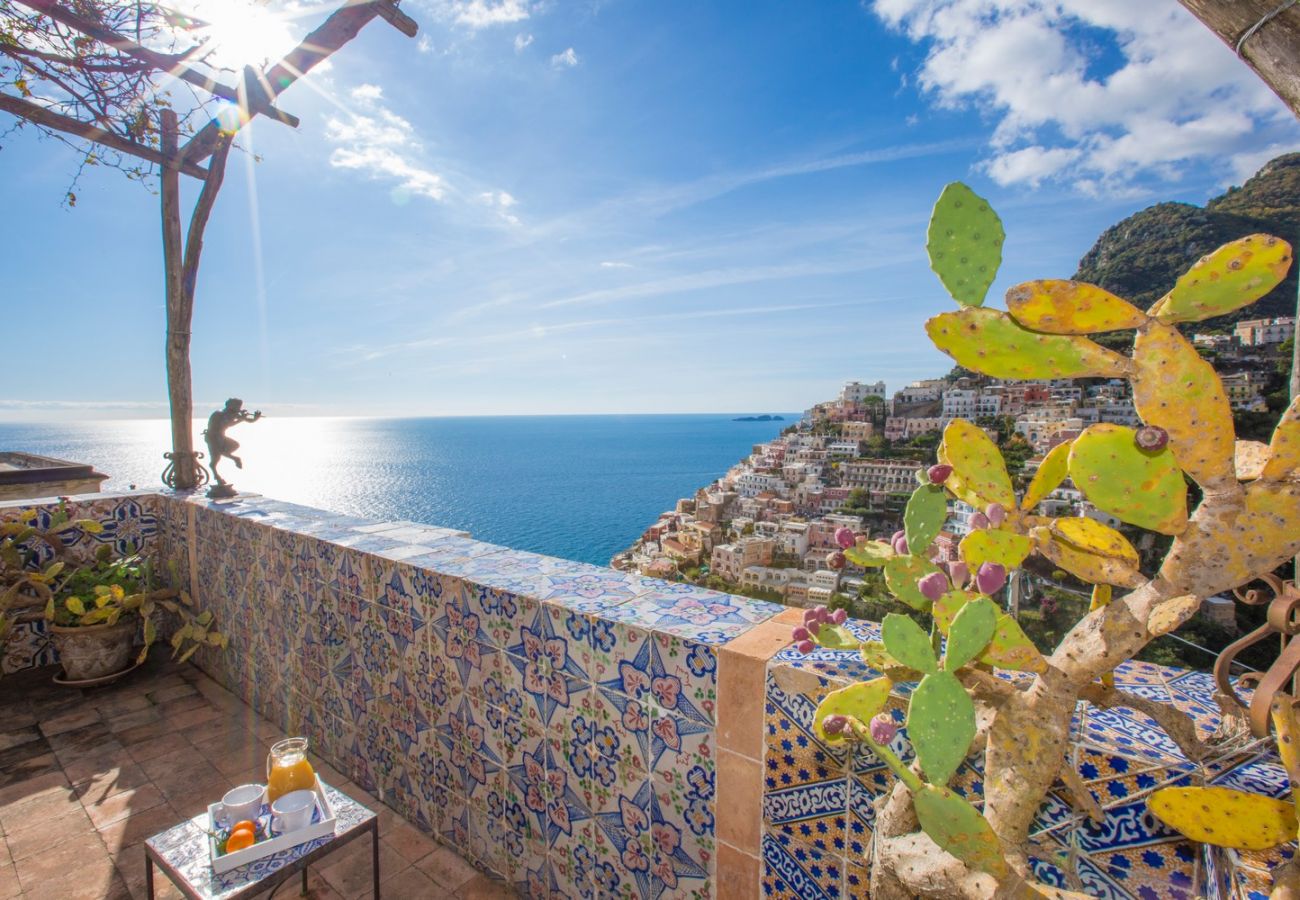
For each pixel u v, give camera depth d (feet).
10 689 11.02
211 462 11.83
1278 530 2.24
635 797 5.07
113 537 12.35
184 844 5.07
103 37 8.25
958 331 2.62
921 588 2.89
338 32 8.02
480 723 6.40
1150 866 2.97
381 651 7.54
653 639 4.77
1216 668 2.86
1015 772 2.76
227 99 9.57
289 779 5.59
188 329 13.06
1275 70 2.05
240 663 10.51
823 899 4.01
